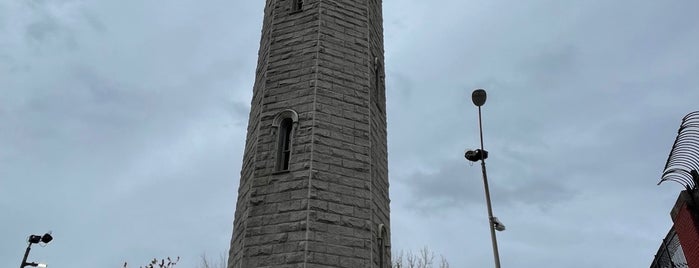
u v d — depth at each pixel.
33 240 20.66
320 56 16.19
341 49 16.77
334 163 14.28
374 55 18.03
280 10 18.11
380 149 16.45
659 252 16.88
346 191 13.98
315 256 12.59
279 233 13.08
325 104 15.26
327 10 17.41
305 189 13.54
